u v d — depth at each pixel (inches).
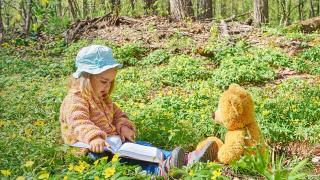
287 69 192.9
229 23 287.1
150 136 105.9
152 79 179.3
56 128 105.7
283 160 96.8
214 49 216.8
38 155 85.4
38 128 108.6
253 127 90.9
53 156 87.0
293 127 116.5
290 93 151.1
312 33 275.0
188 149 105.7
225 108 90.2
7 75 206.2
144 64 211.6
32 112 132.1
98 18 300.5
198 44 232.8
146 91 165.8
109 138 86.9
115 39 257.8
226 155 88.3
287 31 276.2
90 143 83.6
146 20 297.4
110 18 295.1
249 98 90.7
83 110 87.8
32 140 92.2
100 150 82.9
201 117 117.4
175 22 294.2
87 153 86.6
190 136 107.7
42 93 162.2
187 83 171.5
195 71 184.2
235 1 928.3
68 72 207.6
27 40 284.4
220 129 110.1
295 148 107.4
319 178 84.7
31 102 144.9
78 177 71.6
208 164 76.3
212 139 94.5
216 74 176.9
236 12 887.7
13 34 309.4
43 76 202.5
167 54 218.2
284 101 135.3
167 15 336.2
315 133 112.8
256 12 339.9
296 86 163.2
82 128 85.2
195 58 208.4
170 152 86.4
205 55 217.3
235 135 89.0
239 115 89.2
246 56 201.2
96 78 89.0
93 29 285.1
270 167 89.7
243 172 88.2
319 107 130.2
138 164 83.4
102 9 363.9
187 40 239.8
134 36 257.4
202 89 150.8
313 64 200.8
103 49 89.8
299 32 268.2
